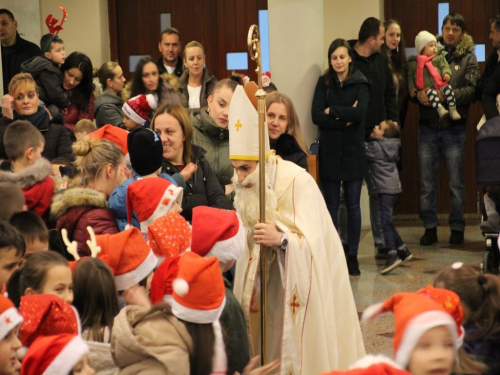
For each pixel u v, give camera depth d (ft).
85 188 11.19
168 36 22.86
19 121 13.17
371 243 25.58
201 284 7.28
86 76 20.88
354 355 11.80
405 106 24.82
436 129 24.56
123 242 9.27
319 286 11.14
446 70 24.32
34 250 9.92
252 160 11.05
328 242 11.80
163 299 8.75
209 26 28.40
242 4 28.22
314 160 19.57
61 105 19.16
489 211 17.13
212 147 14.83
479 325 8.54
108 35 28.09
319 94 20.94
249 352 9.09
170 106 13.00
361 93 20.83
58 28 21.49
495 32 23.59
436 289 7.15
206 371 7.28
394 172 21.88
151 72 18.86
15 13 25.38
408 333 6.35
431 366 6.32
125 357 7.16
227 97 14.64
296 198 11.43
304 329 11.02
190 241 9.80
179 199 10.75
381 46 24.25
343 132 20.86
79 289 8.50
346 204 21.25
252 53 10.64
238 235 9.21
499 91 23.00
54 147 17.11
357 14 27.02
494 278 8.70
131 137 11.43
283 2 20.77
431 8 28.30
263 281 10.66
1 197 10.74
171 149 12.82
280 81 21.03
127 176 11.69
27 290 8.29
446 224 27.89
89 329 8.36
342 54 20.58
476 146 17.38
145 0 28.32
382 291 19.29
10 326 6.84
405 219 28.94
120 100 19.79
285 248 10.89
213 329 7.47
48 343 6.63
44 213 12.28
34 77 18.81
